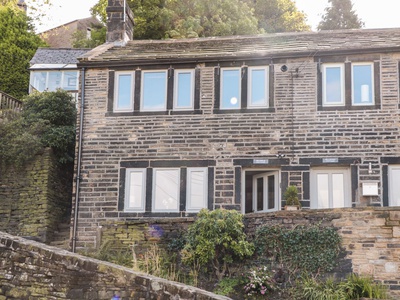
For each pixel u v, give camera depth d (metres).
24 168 21.28
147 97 20.47
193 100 20.19
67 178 22.31
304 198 19.11
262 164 19.47
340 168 19.39
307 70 19.88
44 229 20.52
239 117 19.88
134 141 20.19
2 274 9.97
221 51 20.64
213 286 14.95
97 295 9.66
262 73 20.11
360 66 19.67
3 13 37.19
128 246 16.50
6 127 21.77
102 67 20.75
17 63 36.50
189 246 15.29
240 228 15.35
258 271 14.66
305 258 14.73
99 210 19.83
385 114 19.27
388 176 18.94
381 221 14.47
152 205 19.70
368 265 14.38
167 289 9.52
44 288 9.83
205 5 32.47
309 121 19.55
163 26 32.16
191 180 19.73
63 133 21.66
